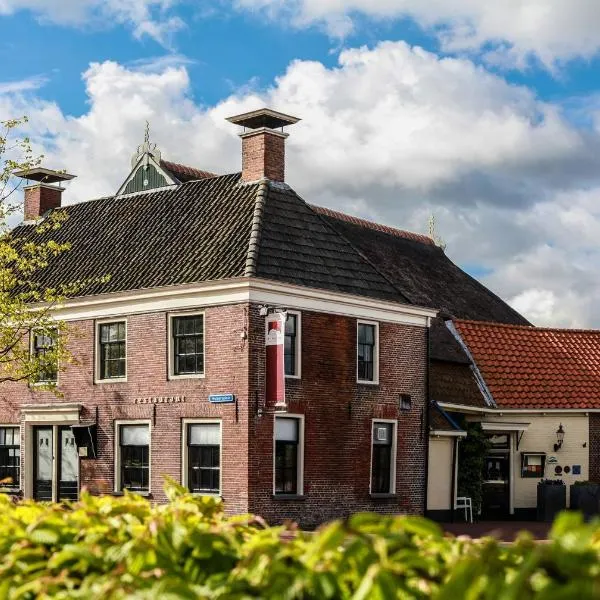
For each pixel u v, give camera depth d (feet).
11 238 105.19
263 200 95.86
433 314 102.63
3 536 18.95
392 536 15.61
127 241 103.45
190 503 21.68
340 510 91.97
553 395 109.60
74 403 97.81
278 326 86.02
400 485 97.50
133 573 16.51
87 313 97.91
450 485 102.53
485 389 108.78
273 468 86.84
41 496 101.50
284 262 91.35
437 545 16.20
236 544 17.38
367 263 99.60
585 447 108.99
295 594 14.76
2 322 95.04
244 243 91.25
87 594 15.89
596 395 110.83
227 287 87.30
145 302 93.35
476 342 113.19
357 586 15.24
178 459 89.66
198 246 95.09
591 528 13.62
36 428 102.68
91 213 113.09
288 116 99.86
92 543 17.88
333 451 92.02
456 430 102.17
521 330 117.39
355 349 94.99
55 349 94.63
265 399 86.43
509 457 106.93
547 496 104.32
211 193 102.42
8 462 104.06
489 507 106.22
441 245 140.97
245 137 100.73
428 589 14.89
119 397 94.73
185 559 17.29
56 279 104.32
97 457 95.76
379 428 96.68
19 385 103.24
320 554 15.25
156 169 109.60
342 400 93.25
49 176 121.70
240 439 85.71
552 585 12.71
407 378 99.71
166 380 91.25
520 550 15.33
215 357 88.17
